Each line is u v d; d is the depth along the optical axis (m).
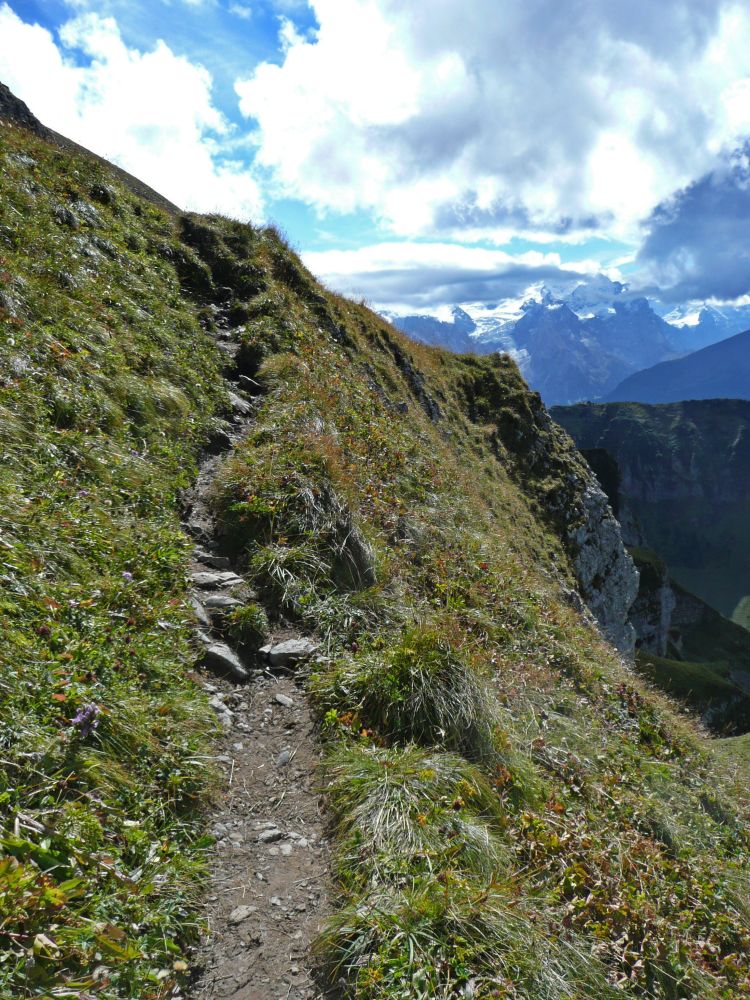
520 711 8.88
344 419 15.73
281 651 7.79
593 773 8.42
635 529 143.62
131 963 3.81
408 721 6.88
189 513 9.98
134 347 12.42
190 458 11.08
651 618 90.31
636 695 13.20
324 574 9.23
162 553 8.30
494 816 6.10
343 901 4.82
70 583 6.59
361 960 4.27
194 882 4.71
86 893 3.94
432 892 4.68
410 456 17.44
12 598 5.81
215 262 20.02
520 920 4.75
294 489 10.30
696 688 59.97
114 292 13.70
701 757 12.46
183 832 5.07
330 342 20.88
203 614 7.96
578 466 36.72
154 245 18.44
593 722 10.27
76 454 8.71
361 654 7.95
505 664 10.00
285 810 5.73
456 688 7.19
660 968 5.64
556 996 4.36
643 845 7.45
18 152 15.87
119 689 5.68
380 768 5.95
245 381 15.17
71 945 3.57
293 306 20.27
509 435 33.88
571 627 14.47
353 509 10.94
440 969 4.19
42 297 11.13
